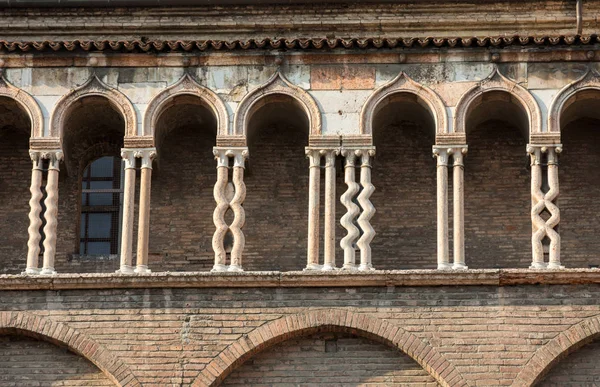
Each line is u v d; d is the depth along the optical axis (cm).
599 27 4303
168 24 4331
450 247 4034
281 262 4066
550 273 3806
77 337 3809
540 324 3784
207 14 4334
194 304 3831
